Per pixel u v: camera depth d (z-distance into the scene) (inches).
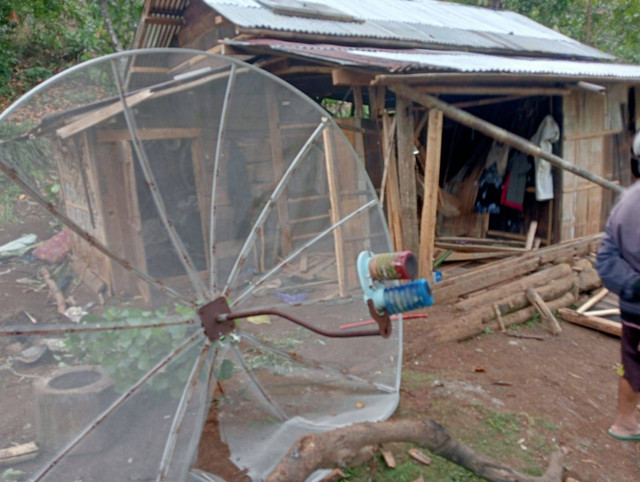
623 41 592.7
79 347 80.4
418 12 410.0
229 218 103.5
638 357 124.6
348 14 328.8
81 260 82.2
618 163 338.0
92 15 516.7
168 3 309.3
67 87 83.3
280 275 112.2
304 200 117.6
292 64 253.6
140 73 105.7
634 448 132.5
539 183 295.3
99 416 80.9
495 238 334.3
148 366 87.7
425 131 337.1
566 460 121.4
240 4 302.2
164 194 93.4
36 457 75.7
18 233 76.5
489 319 199.8
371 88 243.1
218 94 102.2
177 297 93.4
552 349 188.2
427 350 175.9
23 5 447.8
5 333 72.8
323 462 88.5
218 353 99.1
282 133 112.9
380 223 132.6
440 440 99.5
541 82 276.7
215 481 94.7
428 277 226.4
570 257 269.4
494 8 559.5
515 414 136.2
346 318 125.0
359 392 124.5
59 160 81.0
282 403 116.0
